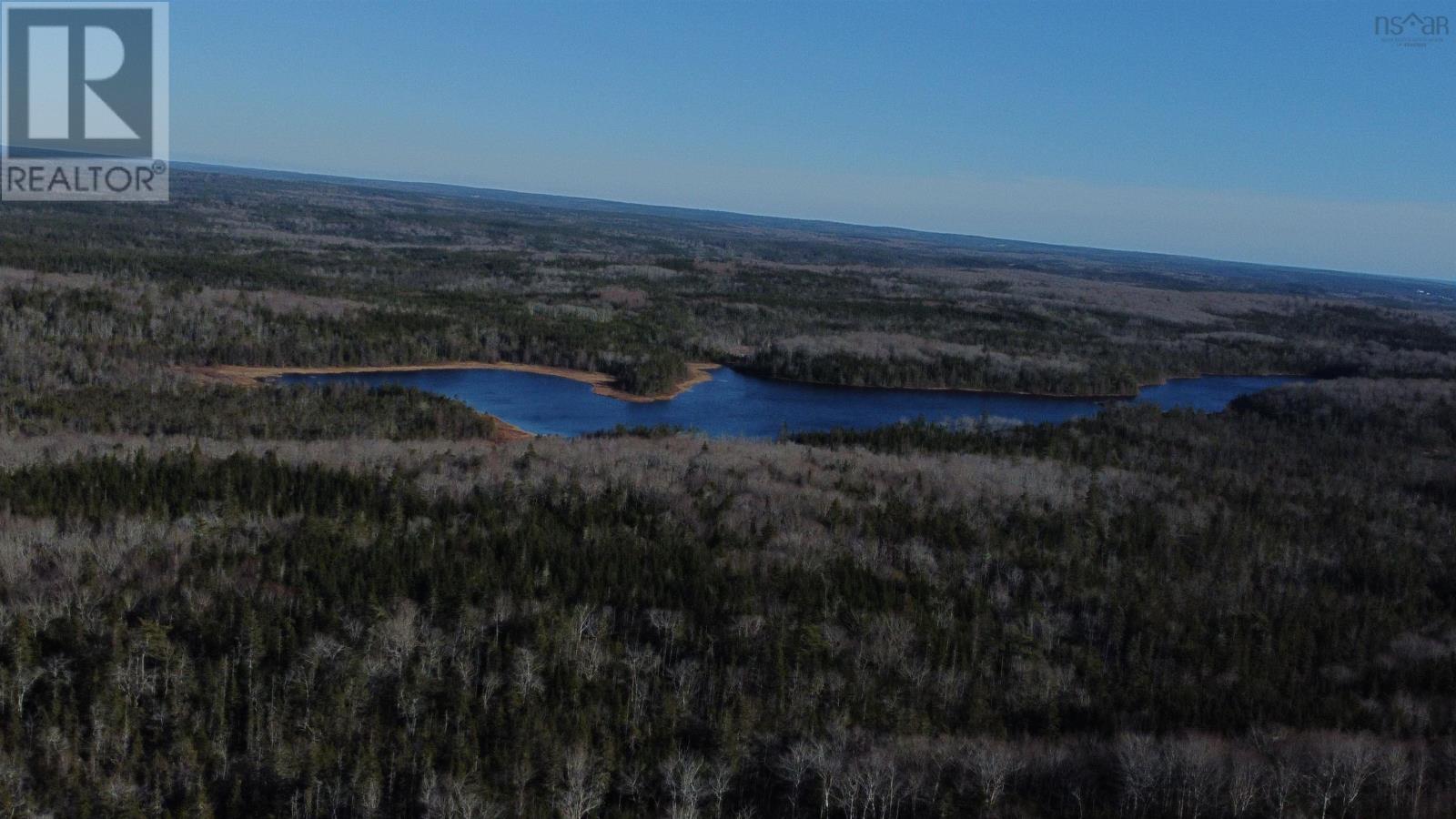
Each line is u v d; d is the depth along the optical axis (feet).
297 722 220.43
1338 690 263.29
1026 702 248.32
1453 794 214.69
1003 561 323.16
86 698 221.46
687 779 205.98
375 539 301.84
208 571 271.69
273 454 360.48
